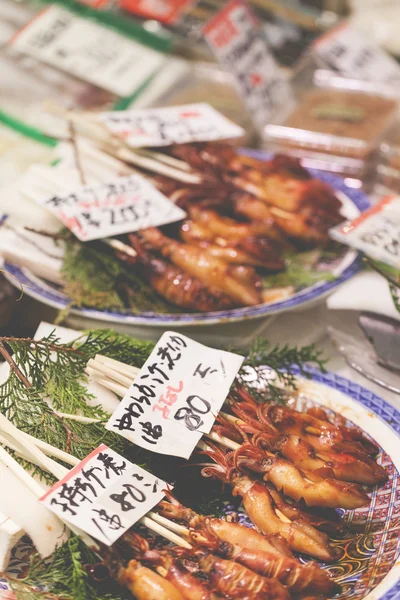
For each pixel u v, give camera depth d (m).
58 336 0.74
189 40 1.21
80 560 0.61
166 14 1.24
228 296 0.81
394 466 0.68
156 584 0.58
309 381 0.74
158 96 1.10
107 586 0.61
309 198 0.88
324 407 0.72
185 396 0.66
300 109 1.08
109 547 0.59
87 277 0.81
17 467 0.63
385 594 0.59
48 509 0.62
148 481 0.63
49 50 1.12
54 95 1.08
